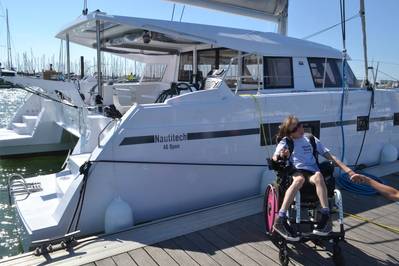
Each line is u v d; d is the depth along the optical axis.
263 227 4.19
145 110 4.38
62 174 5.26
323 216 3.22
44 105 8.71
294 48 6.16
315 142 3.75
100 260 3.46
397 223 4.32
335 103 6.04
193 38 5.34
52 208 4.56
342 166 3.49
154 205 4.56
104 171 4.20
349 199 5.14
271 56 5.89
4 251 4.77
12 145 8.53
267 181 5.23
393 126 7.16
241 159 5.14
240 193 5.24
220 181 5.03
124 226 4.15
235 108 5.00
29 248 3.93
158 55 8.20
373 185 1.94
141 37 5.95
